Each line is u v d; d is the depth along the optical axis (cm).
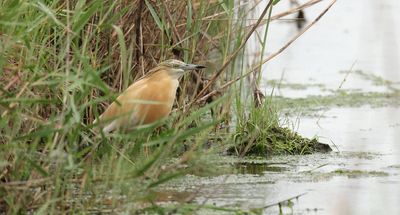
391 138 1443
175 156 1235
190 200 1061
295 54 2206
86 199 1020
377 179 1190
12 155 1048
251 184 1160
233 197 1096
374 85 1883
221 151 1316
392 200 1080
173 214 1011
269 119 1380
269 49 2253
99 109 1294
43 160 1021
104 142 1023
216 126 1347
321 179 1192
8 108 977
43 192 995
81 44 1280
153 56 1383
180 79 1400
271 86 1869
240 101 1367
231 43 1445
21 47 1064
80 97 1033
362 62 2102
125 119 1164
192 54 1369
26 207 988
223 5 1338
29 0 1084
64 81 1010
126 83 1168
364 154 1338
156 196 1002
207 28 1390
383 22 2377
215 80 1413
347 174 1217
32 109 1078
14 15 1015
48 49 1094
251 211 1022
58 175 961
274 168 1255
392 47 2152
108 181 994
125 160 1052
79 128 1017
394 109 1658
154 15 1280
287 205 1065
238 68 1445
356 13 2606
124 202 974
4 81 1054
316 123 1559
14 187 962
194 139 1286
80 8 1064
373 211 1030
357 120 1573
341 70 2030
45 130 970
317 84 1892
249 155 1327
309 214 1024
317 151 1360
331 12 2631
